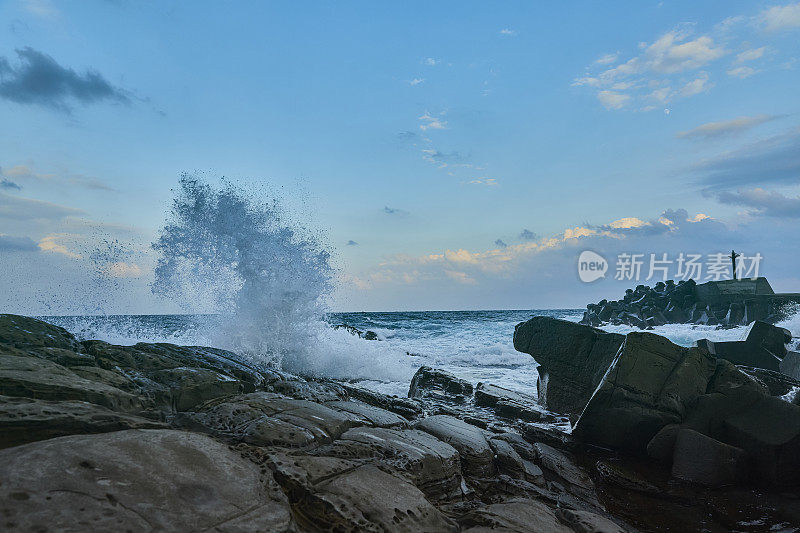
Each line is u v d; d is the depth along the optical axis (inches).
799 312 1029.8
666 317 1393.9
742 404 209.8
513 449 199.8
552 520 118.9
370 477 119.8
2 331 183.6
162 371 190.7
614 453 222.2
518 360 606.2
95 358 192.9
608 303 1641.2
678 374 226.1
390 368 462.0
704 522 152.6
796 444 182.9
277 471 108.0
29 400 123.9
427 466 147.9
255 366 246.4
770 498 171.8
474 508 137.0
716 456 185.3
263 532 79.5
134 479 85.5
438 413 277.3
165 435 108.7
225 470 99.0
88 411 123.6
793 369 325.1
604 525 115.9
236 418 157.1
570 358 297.7
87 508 73.5
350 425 169.0
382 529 95.9
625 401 221.8
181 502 82.3
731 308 1167.6
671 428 208.1
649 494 175.5
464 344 780.0
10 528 64.9
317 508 98.8
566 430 250.4
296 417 163.0
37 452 87.5
